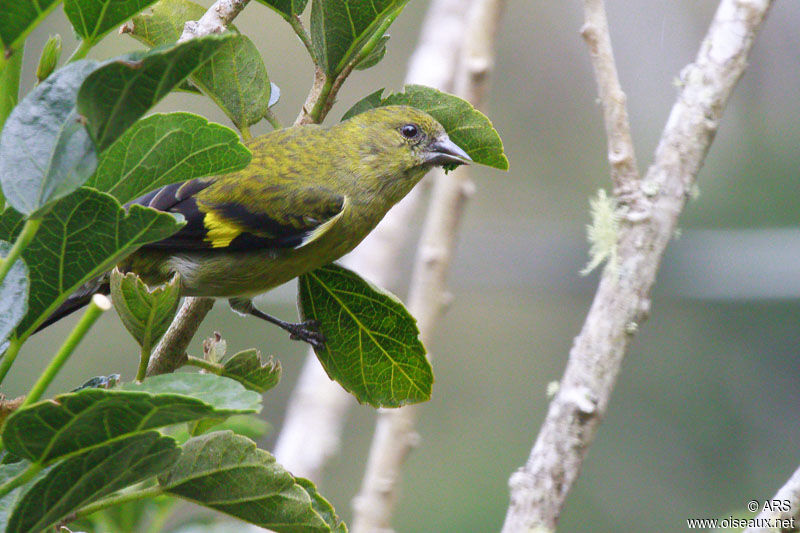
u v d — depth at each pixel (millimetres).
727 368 16891
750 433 16703
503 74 19562
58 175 3090
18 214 3746
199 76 5633
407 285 15594
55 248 3512
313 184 7805
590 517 16547
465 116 5898
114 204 3428
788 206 16953
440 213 9102
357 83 18609
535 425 18156
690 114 5664
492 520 16922
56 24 15773
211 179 7617
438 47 10633
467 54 9094
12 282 3418
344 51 5316
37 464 3217
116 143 3635
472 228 16859
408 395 5660
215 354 5375
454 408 18250
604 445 17016
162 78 3004
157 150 3686
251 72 5664
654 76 18688
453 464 17781
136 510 6758
